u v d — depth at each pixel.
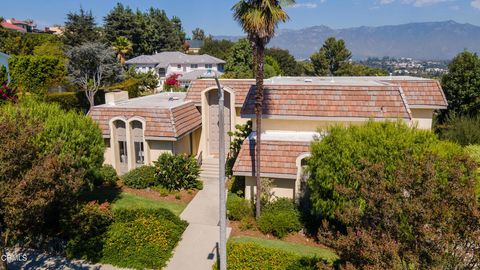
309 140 18.31
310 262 12.77
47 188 10.25
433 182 7.89
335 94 19.52
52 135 16.34
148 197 20.39
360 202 12.38
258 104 16.36
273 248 13.81
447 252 7.44
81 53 41.88
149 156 23.12
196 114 25.94
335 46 73.56
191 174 21.89
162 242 14.73
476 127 26.86
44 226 15.41
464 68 31.73
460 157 8.88
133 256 14.08
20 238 14.90
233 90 25.11
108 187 21.53
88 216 15.21
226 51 102.94
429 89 22.22
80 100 41.50
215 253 14.84
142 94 55.16
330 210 14.69
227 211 18.02
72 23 68.56
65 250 14.56
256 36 15.24
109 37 86.56
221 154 11.55
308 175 17.91
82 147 17.44
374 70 74.44
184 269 13.81
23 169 10.23
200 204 19.67
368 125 15.11
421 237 7.54
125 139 23.39
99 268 13.85
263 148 18.45
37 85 40.97
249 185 18.75
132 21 89.44
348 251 8.55
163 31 105.56
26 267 13.73
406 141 13.71
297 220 16.81
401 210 7.90
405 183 8.17
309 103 19.47
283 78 29.91
